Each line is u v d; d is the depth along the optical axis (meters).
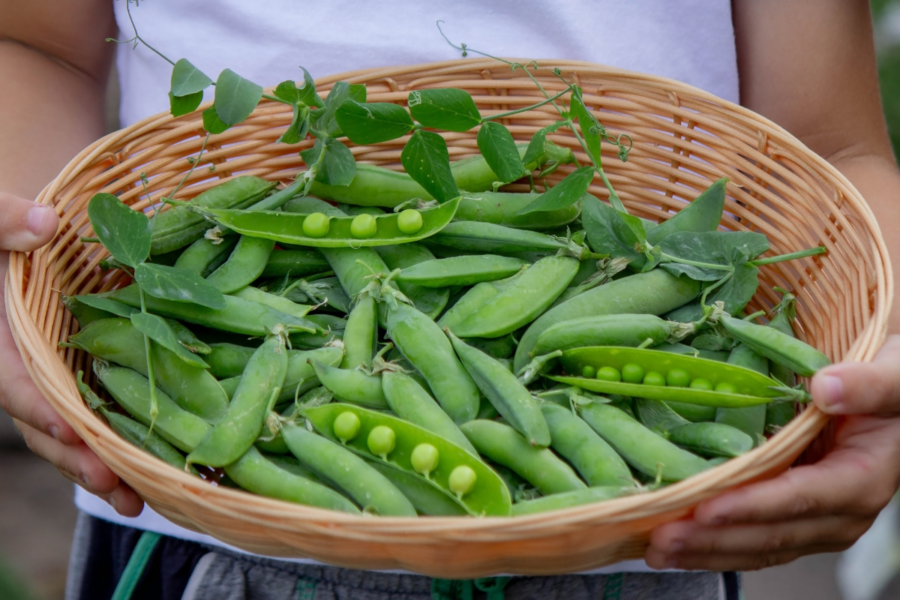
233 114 0.49
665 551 0.42
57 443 0.46
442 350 0.47
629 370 0.47
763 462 0.42
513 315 0.49
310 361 0.47
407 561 0.42
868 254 0.47
